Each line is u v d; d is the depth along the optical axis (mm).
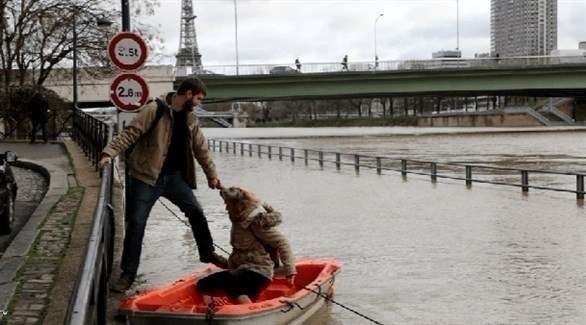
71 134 40312
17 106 38531
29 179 19594
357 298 10359
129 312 7336
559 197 23719
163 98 8273
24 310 7027
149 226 17484
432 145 65125
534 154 50469
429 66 70250
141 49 12422
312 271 9734
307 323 8859
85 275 4066
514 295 10492
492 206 21281
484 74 69250
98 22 35688
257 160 46656
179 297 7969
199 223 8656
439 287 11016
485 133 91750
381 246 14562
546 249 14070
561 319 9242
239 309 7266
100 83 55219
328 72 68000
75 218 12156
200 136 8445
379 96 76625
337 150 58656
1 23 38469
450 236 15758
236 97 68500
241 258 8062
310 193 25469
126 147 8039
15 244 10062
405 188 27250
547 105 129875
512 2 198125
